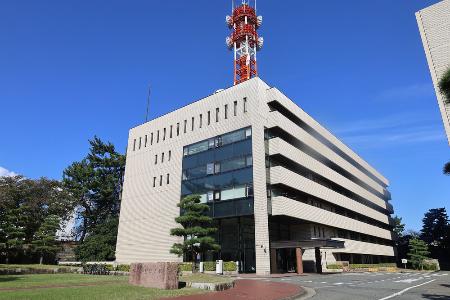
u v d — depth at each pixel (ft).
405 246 248.11
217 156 118.93
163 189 133.59
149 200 137.80
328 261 134.62
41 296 34.71
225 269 97.66
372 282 67.77
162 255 125.90
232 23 169.99
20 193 140.87
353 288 54.75
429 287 56.54
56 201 156.15
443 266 218.18
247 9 168.66
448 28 86.84
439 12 89.81
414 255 198.49
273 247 106.32
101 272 87.51
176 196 127.34
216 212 112.47
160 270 46.52
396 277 88.07
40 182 151.94
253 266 108.47
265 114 116.06
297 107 133.28
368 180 201.36
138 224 139.23
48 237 131.85
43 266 102.32
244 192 107.34
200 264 97.55
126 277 67.00
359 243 160.86
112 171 190.80
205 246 87.40
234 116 118.93
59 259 160.04
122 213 148.15
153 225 132.77
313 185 127.95
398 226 251.60
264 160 108.06
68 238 184.24
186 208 92.32
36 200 144.36
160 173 137.18
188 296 39.32
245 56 160.15
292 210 109.60
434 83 84.84
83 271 91.61
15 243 119.14
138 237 137.28
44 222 139.74
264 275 90.79
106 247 155.53
